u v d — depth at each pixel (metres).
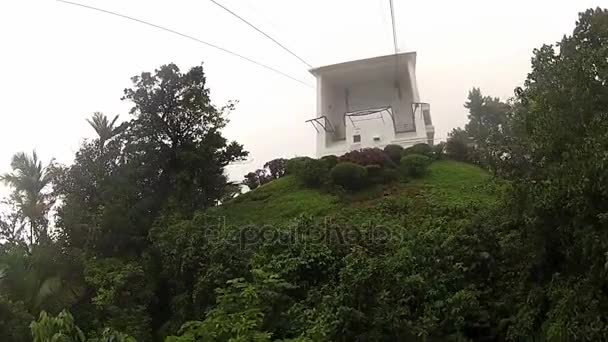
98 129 20.66
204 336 8.84
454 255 10.84
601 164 6.99
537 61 9.63
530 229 9.00
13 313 13.08
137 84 21.56
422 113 29.02
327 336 8.92
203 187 21.19
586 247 7.52
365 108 31.64
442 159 25.22
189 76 21.78
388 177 21.89
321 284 12.03
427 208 17.28
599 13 9.25
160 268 15.20
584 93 8.02
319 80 31.25
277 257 12.79
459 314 9.59
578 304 7.47
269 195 22.47
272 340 9.67
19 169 20.86
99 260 16.17
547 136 8.42
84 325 14.27
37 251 16.52
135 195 19.08
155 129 21.08
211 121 21.97
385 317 9.12
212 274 12.68
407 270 10.33
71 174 19.84
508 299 9.80
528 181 9.02
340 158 23.48
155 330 13.88
